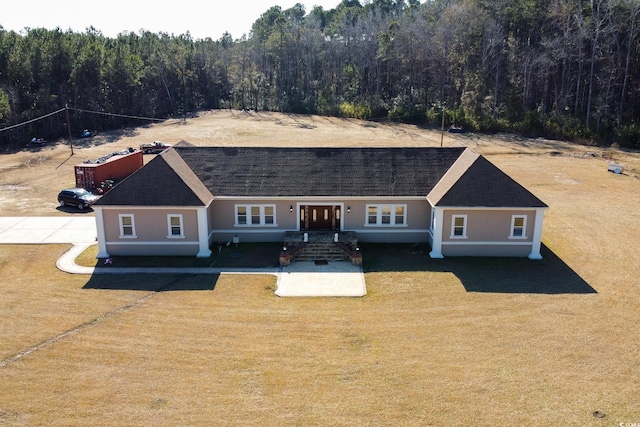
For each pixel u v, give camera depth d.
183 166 31.33
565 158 58.62
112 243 29.39
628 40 69.12
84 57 76.81
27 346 19.69
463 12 81.12
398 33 86.94
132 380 17.48
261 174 31.50
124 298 24.14
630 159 58.03
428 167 31.84
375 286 25.58
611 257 29.28
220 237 31.41
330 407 16.08
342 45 100.44
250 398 16.53
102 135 74.12
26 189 45.69
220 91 108.06
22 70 72.44
